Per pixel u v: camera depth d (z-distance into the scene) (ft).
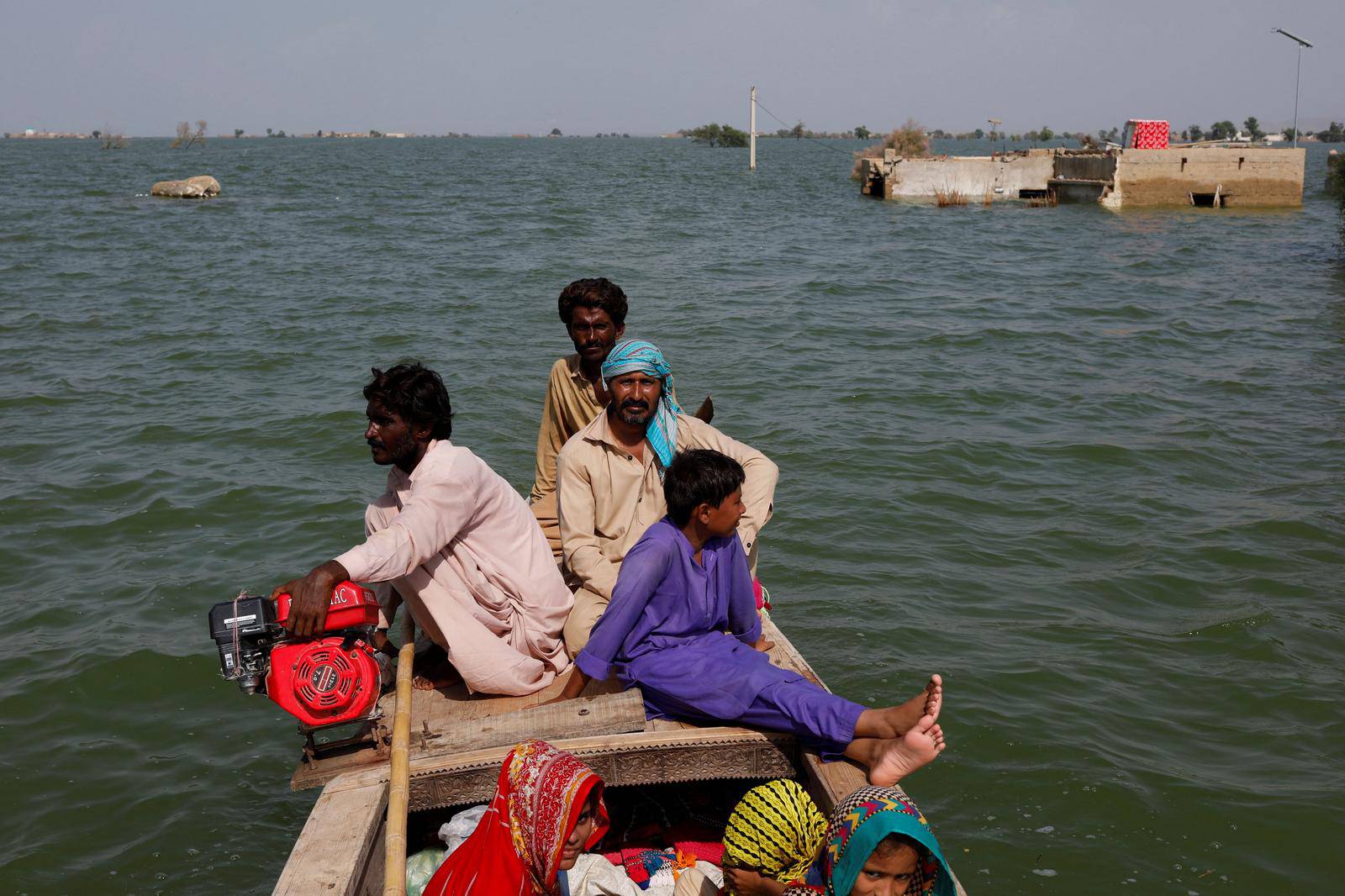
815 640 24.29
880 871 10.06
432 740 12.99
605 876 12.37
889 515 31.94
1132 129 148.97
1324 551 29.63
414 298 69.00
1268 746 20.47
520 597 14.48
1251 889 16.69
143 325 59.77
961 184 162.50
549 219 125.70
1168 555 29.30
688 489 13.17
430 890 10.93
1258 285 78.13
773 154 462.19
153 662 23.48
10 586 27.32
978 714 21.16
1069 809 18.48
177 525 31.12
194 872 17.22
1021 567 28.55
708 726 13.46
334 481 34.60
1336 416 42.96
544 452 17.98
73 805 18.92
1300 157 144.87
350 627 12.60
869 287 75.56
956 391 46.21
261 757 20.34
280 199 159.53
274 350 53.57
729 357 52.21
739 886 11.08
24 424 41.11
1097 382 48.44
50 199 157.07
